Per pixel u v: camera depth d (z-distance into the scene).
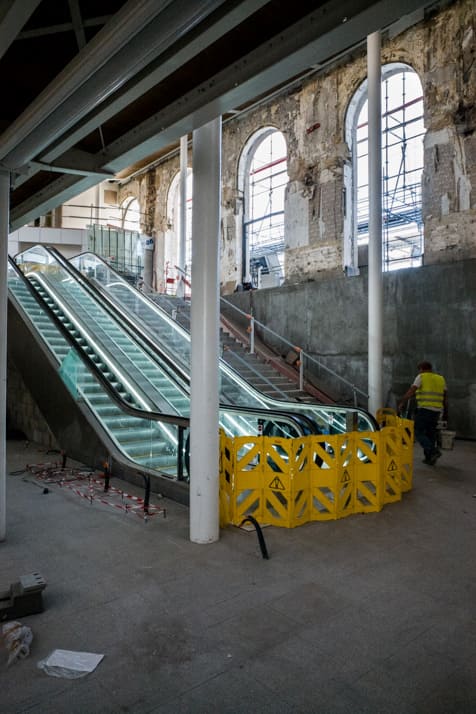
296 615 3.33
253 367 12.70
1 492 4.67
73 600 3.52
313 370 13.94
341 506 5.46
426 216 12.47
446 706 2.46
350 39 2.83
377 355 10.50
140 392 9.17
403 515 5.55
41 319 10.56
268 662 2.80
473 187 11.62
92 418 7.97
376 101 10.32
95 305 12.15
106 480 6.39
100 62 2.77
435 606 3.48
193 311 4.73
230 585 3.77
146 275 22.88
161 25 2.51
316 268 15.53
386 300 12.16
